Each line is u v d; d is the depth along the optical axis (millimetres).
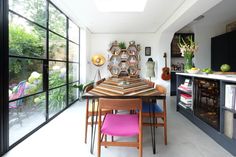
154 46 5938
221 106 2043
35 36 2631
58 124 2797
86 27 5164
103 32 5852
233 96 1882
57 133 2420
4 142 1871
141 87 2361
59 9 3543
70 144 2090
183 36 5738
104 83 2904
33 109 2609
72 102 4461
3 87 1872
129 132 1514
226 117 1997
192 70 2895
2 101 1856
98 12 3781
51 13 3209
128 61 5797
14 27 2135
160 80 5590
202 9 3068
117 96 1752
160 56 5480
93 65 5938
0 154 1811
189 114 3037
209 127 2336
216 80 2162
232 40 4602
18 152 1890
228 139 1913
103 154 1862
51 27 3209
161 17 4207
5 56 1889
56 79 3449
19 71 2254
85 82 5203
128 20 4438
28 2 2434
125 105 1461
